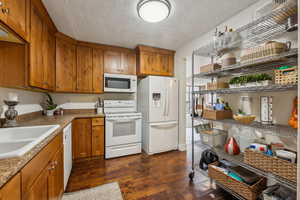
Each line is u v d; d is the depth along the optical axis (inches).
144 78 117.2
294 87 41.3
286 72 42.6
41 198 36.3
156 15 65.9
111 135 101.0
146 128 111.5
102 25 80.9
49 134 43.5
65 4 62.2
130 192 63.7
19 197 25.9
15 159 26.4
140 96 124.5
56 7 64.2
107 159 99.1
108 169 84.8
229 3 61.7
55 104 102.3
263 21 48.3
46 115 94.9
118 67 114.1
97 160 97.4
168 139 114.0
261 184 52.2
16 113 56.1
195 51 75.6
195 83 165.9
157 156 104.7
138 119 110.0
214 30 82.7
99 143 100.0
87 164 91.3
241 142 65.6
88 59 105.0
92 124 97.8
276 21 47.5
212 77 80.5
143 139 116.8
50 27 78.0
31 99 82.0
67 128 69.0
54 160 46.5
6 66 51.3
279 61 51.6
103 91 108.8
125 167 87.4
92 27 83.1
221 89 64.0
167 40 102.3
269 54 46.1
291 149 49.4
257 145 52.0
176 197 60.6
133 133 108.3
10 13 39.6
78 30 86.7
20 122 65.2
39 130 54.4
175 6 63.6
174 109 116.3
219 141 69.6
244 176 54.5
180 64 117.6
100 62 108.7
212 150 68.6
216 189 66.1
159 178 75.2
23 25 47.7
